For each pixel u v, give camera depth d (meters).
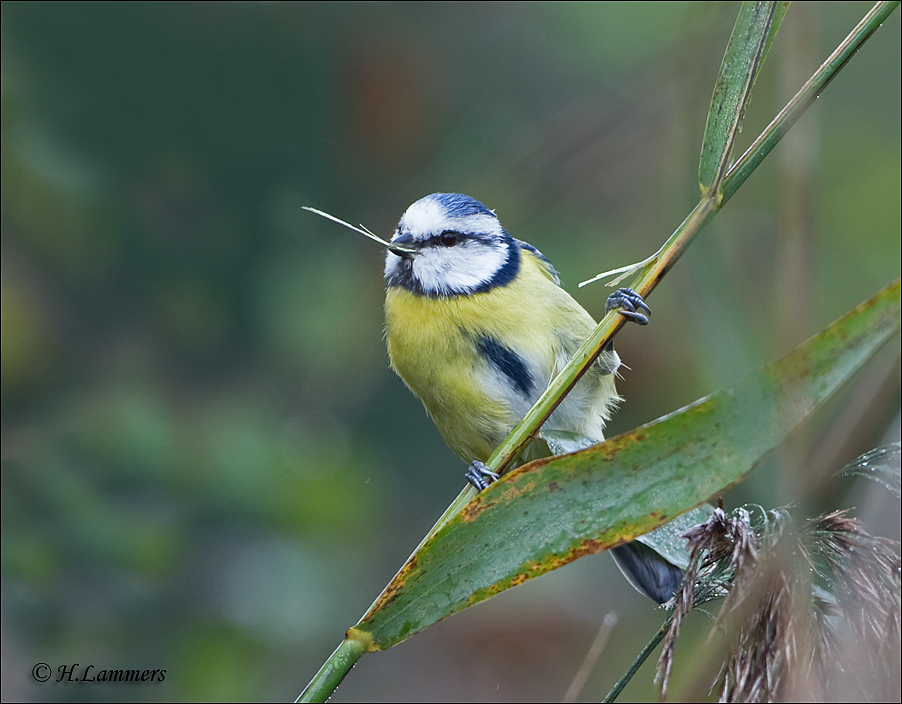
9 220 10.61
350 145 11.62
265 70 11.32
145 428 9.68
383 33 11.92
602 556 11.75
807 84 4.55
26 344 10.23
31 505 9.23
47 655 8.95
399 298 8.39
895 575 4.20
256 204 11.34
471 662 11.22
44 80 10.69
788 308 4.96
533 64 12.80
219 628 9.40
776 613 4.18
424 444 11.47
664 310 10.17
